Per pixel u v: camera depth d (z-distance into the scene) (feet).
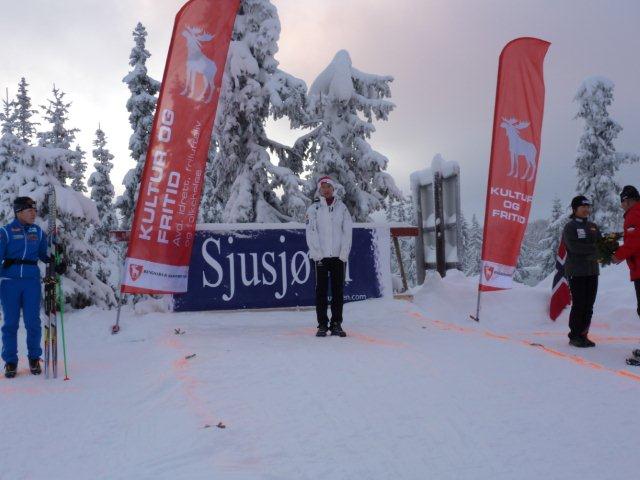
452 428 12.03
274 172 43.19
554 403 13.74
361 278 30.73
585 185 79.15
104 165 80.33
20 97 89.20
